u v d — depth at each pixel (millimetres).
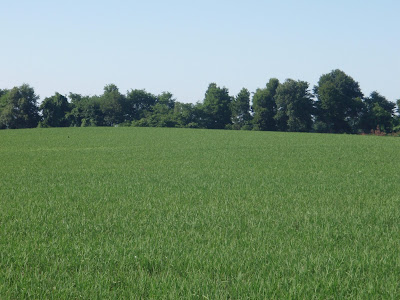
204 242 8398
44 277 6352
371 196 14078
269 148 38062
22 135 63812
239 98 127438
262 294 5711
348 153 32781
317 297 5676
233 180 18234
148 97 148000
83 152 36250
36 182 18125
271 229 9445
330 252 7633
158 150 37062
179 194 14461
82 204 12688
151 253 7422
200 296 5734
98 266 6855
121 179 18859
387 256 7344
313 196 14000
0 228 9594
